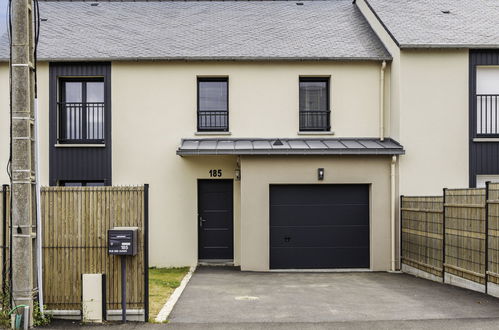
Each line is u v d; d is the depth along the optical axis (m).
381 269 13.87
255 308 9.12
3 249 8.04
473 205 10.35
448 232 11.38
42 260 8.09
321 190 14.12
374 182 13.93
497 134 14.39
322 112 15.20
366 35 16.22
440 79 14.25
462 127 14.25
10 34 7.59
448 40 14.14
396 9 16.64
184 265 14.56
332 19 17.66
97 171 14.59
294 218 14.05
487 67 14.45
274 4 19.12
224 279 12.38
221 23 17.19
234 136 14.83
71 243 8.12
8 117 14.50
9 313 7.57
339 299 9.91
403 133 14.15
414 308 9.03
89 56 14.47
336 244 14.09
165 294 10.41
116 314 8.07
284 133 14.88
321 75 14.98
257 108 14.88
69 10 18.02
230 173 14.66
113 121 14.66
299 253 14.02
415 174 14.11
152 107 14.72
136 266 8.13
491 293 9.82
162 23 17.14
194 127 14.75
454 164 14.20
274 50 15.04
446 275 11.51
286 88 14.90
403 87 14.19
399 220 13.93
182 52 14.82
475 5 17.03
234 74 14.84
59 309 8.09
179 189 14.63
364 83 14.98
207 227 14.84
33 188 7.87
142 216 8.16
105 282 8.05
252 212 13.76
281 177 13.81
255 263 13.73
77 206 8.16
